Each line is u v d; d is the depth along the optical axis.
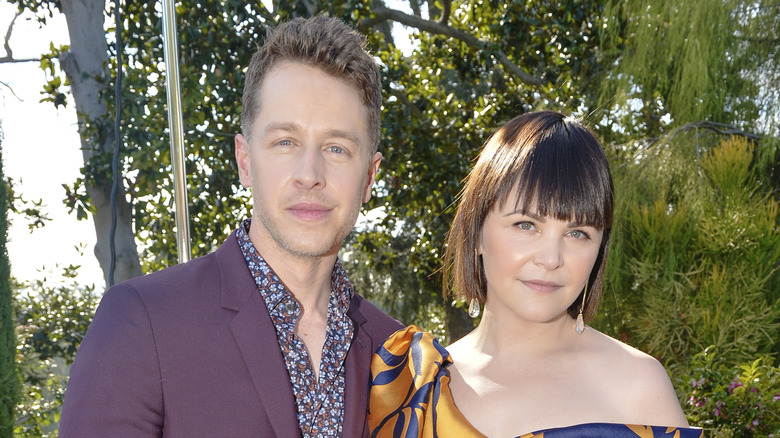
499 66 7.42
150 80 4.37
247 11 4.80
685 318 3.82
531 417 1.27
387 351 1.52
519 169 1.30
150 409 1.32
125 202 4.34
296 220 1.44
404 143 6.24
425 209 7.38
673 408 1.25
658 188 4.03
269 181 1.45
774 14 4.04
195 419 1.34
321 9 5.29
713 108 4.16
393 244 8.78
